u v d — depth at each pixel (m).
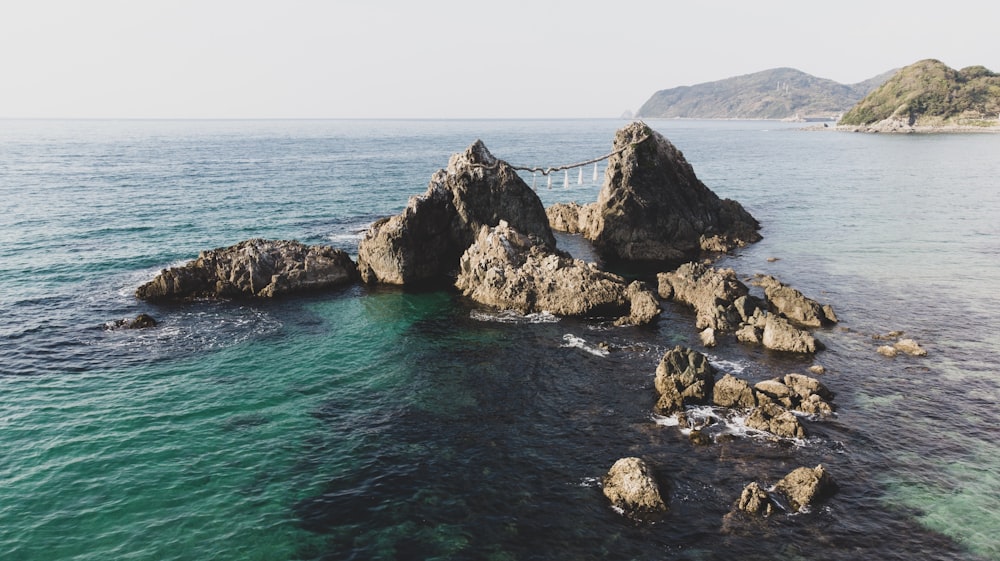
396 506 21.28
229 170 119.44
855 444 24.81
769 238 64.69
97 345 35.19
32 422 26.55
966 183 103.62
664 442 25.03
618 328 38.66
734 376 31.09
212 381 31.08
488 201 52.47
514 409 28.17
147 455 24.27
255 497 21.80
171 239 59.91
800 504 20.86
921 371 31.75
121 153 158.00
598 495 21.66
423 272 49.53
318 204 82.62
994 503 21.03
